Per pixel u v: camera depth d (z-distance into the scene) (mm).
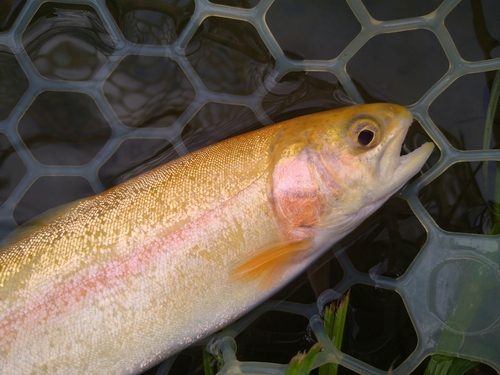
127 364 240
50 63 293
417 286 279
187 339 247
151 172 253
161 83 299
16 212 292
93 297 235
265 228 248
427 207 285
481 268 274
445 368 269
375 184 250
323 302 286
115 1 293
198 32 295
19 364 231
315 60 293
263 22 290
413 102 291
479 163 284
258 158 249
